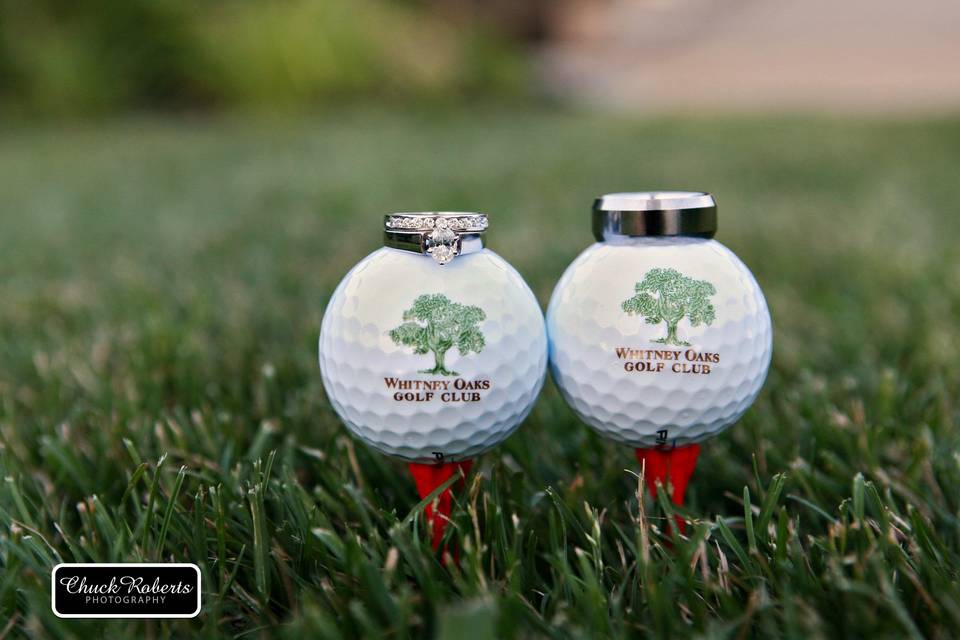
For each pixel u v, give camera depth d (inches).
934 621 6.5
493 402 6.9
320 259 16.8
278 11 49.9
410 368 6.7
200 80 47.3
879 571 6.4
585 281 7.2
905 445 8.8
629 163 29.8
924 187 23.6
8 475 8.1
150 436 9.1
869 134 35.6
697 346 6.9
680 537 7.0
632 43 84.1
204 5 49.4
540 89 57.5
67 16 46.6
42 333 12.8
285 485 7.5
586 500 7.9
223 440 9.0
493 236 18.5
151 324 11.9
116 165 31.3
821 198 22.8
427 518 7.3
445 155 32.5
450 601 6.7
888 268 15.1
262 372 10.4
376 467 8.5
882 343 11.5
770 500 7.2
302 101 48.8
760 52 79.4
